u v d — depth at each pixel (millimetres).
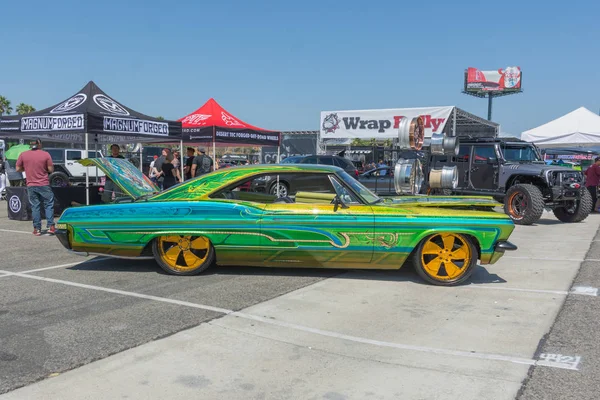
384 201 6137
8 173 14969
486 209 6324
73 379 3229
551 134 19453
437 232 5395
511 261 6969
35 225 9055
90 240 5922
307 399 3010
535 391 3104
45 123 10594
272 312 4609
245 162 34688
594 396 3035
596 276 6062
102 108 10734
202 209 5719
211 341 3889
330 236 5531
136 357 3574
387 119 22500
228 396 3039
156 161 14320
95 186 11641
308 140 27797
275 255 5676
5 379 3215
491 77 66688
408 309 4734
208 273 6074
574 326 4281
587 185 14336
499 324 4332
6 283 5613
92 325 4219
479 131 27688
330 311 4656
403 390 3119
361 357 3623
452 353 3703
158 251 5910
